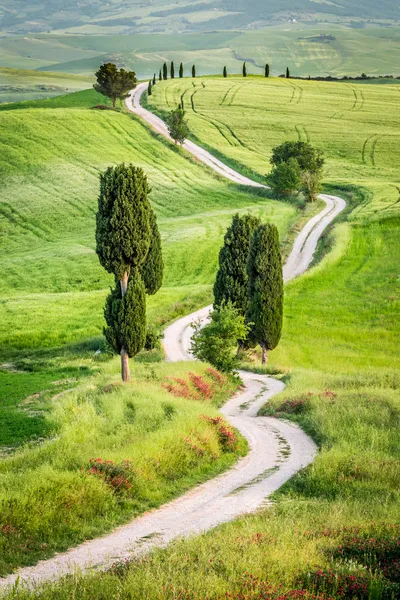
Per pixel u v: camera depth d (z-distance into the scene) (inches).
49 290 3937.0
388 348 2906.0
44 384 2058.3
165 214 5654.5
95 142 7170.3
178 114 7219.5
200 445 1165.7
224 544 642.2
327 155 7386.8
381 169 6830.7
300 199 5930.1
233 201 5949.8
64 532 765.9
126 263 1833.2
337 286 3745.1
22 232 5211.6
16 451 1192.2
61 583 568.4
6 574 645.9
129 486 916.0
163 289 3858.3
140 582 548.1
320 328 3164.4
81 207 5654.5
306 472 1057.5
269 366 2608.3
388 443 1239.5
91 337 2876.5
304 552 625.9
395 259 4106.8
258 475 1079.6
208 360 2274.9
